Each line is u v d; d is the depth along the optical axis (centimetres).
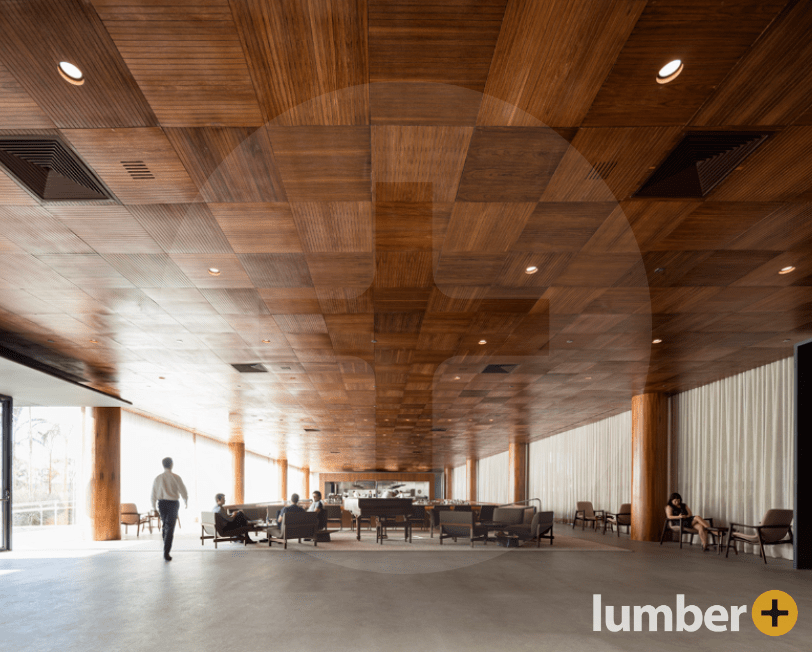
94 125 329
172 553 959
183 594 584
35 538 1319
